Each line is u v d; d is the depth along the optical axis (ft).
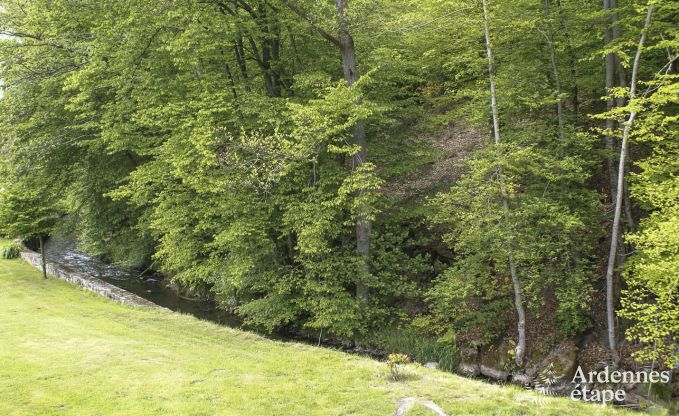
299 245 37.01
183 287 57.67
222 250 41.16
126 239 64.69
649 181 30.09
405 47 46.26
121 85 43.52
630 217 34.12
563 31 36.60
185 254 41.60
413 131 46.26
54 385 22.03
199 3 39.99
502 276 39.04
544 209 32.24
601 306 34.88
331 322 38.17
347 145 37.55
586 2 36.81
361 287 40.81
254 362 26.21
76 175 57.47
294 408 20.07
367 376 23.94
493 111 34.88
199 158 37.42
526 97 36.58
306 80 37.65
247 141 36.86
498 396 21.66
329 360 26.66
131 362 25.53
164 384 22.40
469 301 38.81
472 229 32.94
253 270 42.91
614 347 31.09
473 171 35.35
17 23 52.90
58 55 50.57
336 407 20.22
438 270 42.88
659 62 37.60
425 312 40.91
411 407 19.76
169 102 40.96
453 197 34.32
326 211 36.76
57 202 61.21
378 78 42.19
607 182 40.22
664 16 31.32
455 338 36.91
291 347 29.73
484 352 35.65
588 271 33.04
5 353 26.58
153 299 55.77
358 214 38.32
